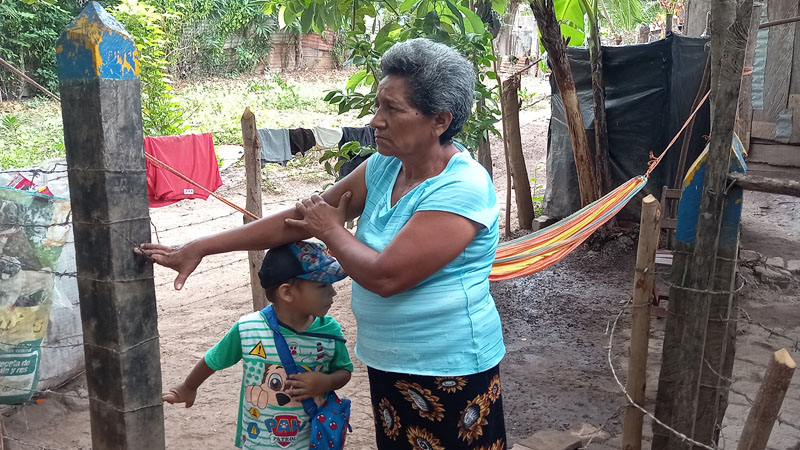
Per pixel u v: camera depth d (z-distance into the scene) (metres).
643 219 2.50
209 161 5.20
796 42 6.96
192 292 6.09
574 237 4.00
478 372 1.91
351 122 13.65
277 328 2.19
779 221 7.66
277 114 14.12
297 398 2.18
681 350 2.29
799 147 7.10
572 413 4.01
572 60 7.44
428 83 1.74
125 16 9.94
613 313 5.68
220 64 19.31
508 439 3.70
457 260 1.84
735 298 2.52
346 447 3.56
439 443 1.94
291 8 5.97
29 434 3.64
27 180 3.78
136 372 2.01
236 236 2.09
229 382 4.34
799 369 4.32
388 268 1.76
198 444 3.60
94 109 1.83
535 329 5.40
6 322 3.36
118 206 1.90
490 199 1.87
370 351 1.97
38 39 15.47
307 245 2.15
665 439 2.46
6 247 3.32
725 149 2.12
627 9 7.39
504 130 7.62
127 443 2.02
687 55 6.82
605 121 7.03
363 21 5.72
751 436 1.71
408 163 1.89
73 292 4.04
